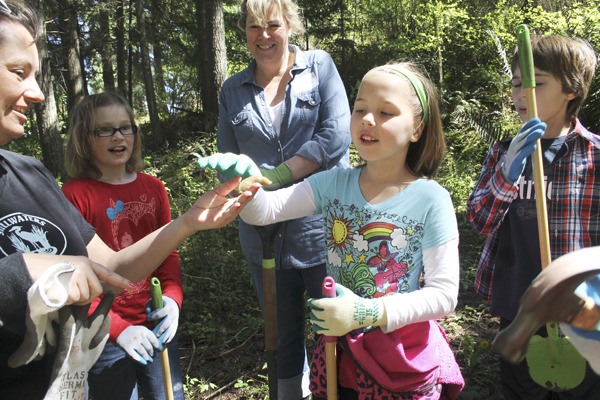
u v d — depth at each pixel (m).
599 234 2.26
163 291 2.54
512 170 2.03
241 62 18.14
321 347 2.17
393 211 2.00
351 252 2.06
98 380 2.43
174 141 14.50
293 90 2.87
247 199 1.91
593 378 2.14
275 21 2.80
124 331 2.06
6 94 1.49
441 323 4.30
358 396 2.02
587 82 2.29
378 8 15.34
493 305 2.47
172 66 20.23
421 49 12.76
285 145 2.91
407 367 1.89
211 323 4.47
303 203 2.19
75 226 1.78
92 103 2.53
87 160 2.57
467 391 3.35
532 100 1.89
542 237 1.95
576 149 2.29
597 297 1.08
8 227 1.60
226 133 3.10
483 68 11.49
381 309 1.82
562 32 10.80
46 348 1.46
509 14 12.05
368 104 1.96
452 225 1.96
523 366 2.33
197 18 14.27
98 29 16.92
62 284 1.30
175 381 2.64
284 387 3.07
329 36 16.64
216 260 5.49
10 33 1.47
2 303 1.27
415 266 1.99
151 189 2.71
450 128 9.56
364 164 2.20
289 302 3.03
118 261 1.90
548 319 0.99
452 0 13.16
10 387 1.50
